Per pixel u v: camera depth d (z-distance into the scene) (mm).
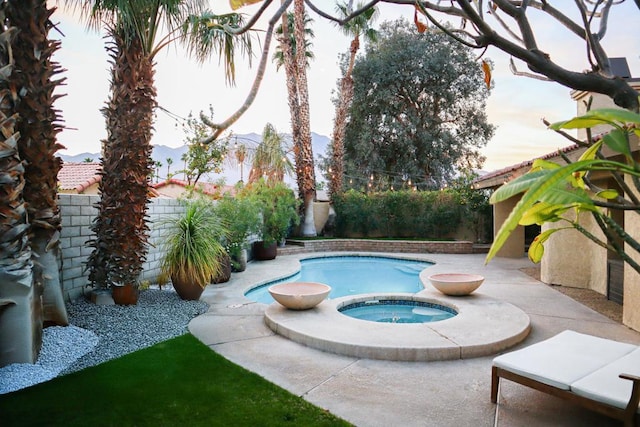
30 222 5031
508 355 3818
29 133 4926
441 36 22016
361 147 22375
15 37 4727
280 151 17734
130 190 6500
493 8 1953
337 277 12375
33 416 3436
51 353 4703
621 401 2975
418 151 23031
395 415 3531
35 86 4914
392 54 22359
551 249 9227
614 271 7703
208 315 6734
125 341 5312
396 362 4812
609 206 1083
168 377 4258
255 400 3775
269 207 13508
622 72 8406
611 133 1041
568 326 6160
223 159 16375
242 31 1808
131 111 6395
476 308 6723
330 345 5105
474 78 22453
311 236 17625
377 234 18266
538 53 1426
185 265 7266
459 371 4543
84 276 6949
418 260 13875
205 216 8203
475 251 15312
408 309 7672
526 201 855
